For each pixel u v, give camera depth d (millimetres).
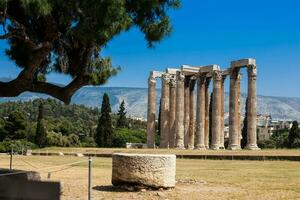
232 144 88562
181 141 96062
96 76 19016
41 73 19516
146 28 18078
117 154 25656
